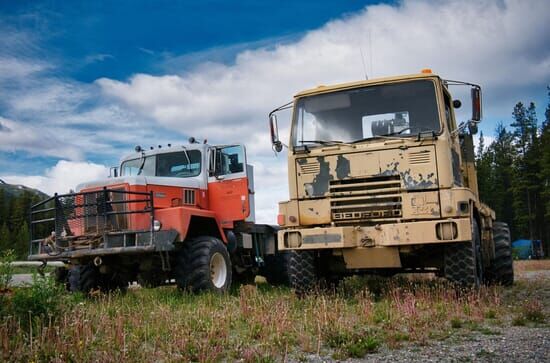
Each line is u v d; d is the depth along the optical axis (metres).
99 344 4.70
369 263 7.04
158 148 10.70
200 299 7.81
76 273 9.46
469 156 8.68
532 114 51.97
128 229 8.77
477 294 6.52
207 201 10.40
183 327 5.31
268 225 11.70
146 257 8.92
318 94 7.71
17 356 4.31
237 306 7.07
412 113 7.17
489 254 8.71
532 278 11.16
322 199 7.29
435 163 6.86
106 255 8.71
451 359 3.96
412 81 7.32
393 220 6.93
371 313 5.73
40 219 9.30
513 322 5.27
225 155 10.70
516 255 38.56
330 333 4.77
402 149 7.00
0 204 56.50
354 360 4.12
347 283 9.09
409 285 7.89
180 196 9.70
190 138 10.59
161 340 4.92
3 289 5.52
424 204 6.80
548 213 46.91
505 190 55.41
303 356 4.25
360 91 7.53
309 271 7.60
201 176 10.34
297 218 7.37
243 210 10.24
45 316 5.25
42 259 8.88
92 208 8.80
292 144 7.58
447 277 6.88
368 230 6.93
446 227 6.60
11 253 6.04
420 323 5.27
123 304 7.33
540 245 43.41
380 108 7.35
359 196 7.10
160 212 8.76
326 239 7.02
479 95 7.18
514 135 52.62
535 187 49.06
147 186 9.12
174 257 9.07
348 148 7.25
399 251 6.94
